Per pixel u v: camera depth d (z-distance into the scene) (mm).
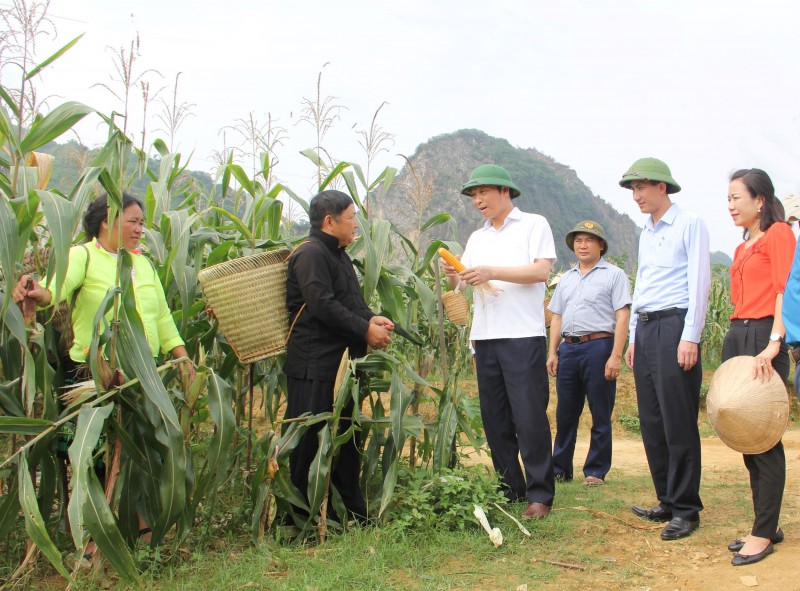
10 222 2822
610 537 4035
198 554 3432
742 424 3521
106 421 3238
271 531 3891
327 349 3920
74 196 3330
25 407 3529
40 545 2789
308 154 4863
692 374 4016
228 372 4301
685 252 4051
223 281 3758
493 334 4395
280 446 3744
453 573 3428
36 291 3078
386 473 4203
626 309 5840
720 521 4340
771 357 3578
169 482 3201
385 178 4844
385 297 4523
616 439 9562
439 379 8875
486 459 6754
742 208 3830
